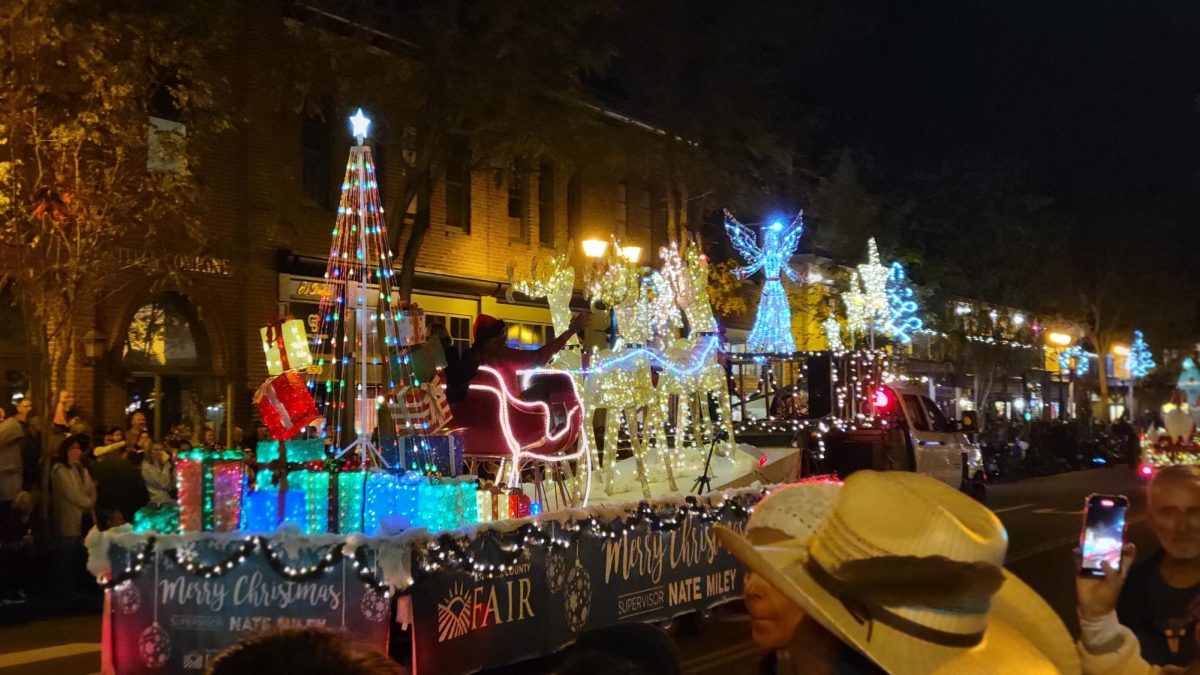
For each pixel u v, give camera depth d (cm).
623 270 1154
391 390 861
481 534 735
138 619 697
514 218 2638
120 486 1488
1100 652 334
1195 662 332
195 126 1650
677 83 2238
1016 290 3844
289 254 2072
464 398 938
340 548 664
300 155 2123
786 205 3002
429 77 1903
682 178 2297
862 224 3144
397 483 734
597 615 873
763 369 1545
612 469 1127
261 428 1739
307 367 833
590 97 2159
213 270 1916
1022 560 1509
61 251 1485
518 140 1939
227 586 684
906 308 3073
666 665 277
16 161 1403
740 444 1357
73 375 1747
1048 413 4872
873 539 245
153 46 1528
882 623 247
